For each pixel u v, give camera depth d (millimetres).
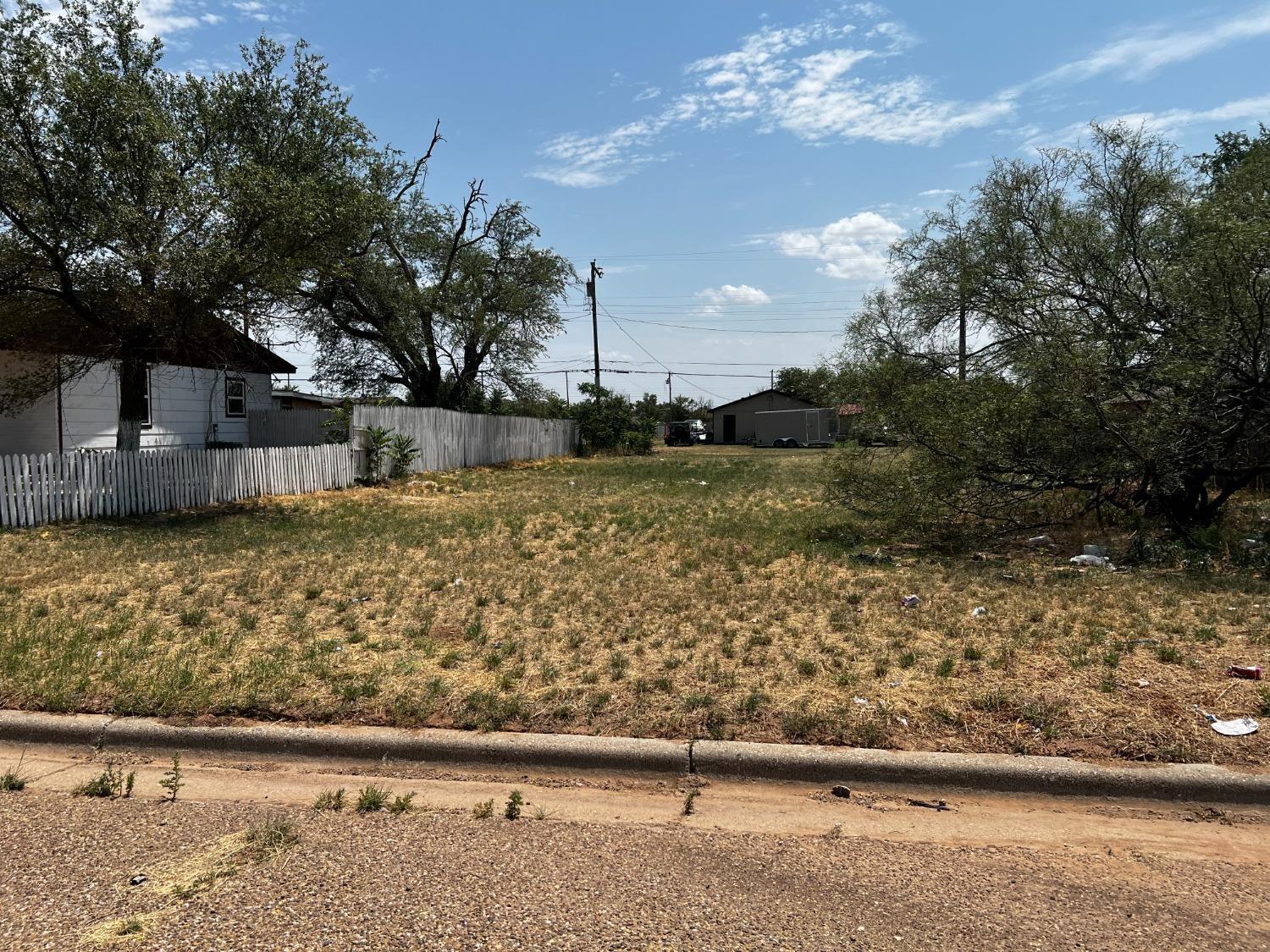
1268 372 8578
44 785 3941
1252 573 7688
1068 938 2672
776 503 15211
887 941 2648
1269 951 2604
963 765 3832
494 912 2809
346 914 2801
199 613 6410
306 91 14984
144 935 2689
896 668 5039
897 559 9023
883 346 13672
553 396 36281
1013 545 9844
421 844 3320
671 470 25781
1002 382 9789
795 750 3984
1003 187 11984
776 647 5527
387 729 4301
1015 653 5238
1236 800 3654
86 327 13445
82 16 12820
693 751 4000
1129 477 9383
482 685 4840
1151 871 3137
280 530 11352
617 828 3480
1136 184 10500
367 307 25578
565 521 12453
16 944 2643
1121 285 10070
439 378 29344
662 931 2699
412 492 17359
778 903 2879
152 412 19062
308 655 5359
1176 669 4859
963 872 3119
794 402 57969
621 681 4863
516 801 3635
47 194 11289
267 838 3346
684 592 7215
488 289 30078
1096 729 4086
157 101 13273
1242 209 8797
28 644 5582
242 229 12516
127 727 4379
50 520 11648
